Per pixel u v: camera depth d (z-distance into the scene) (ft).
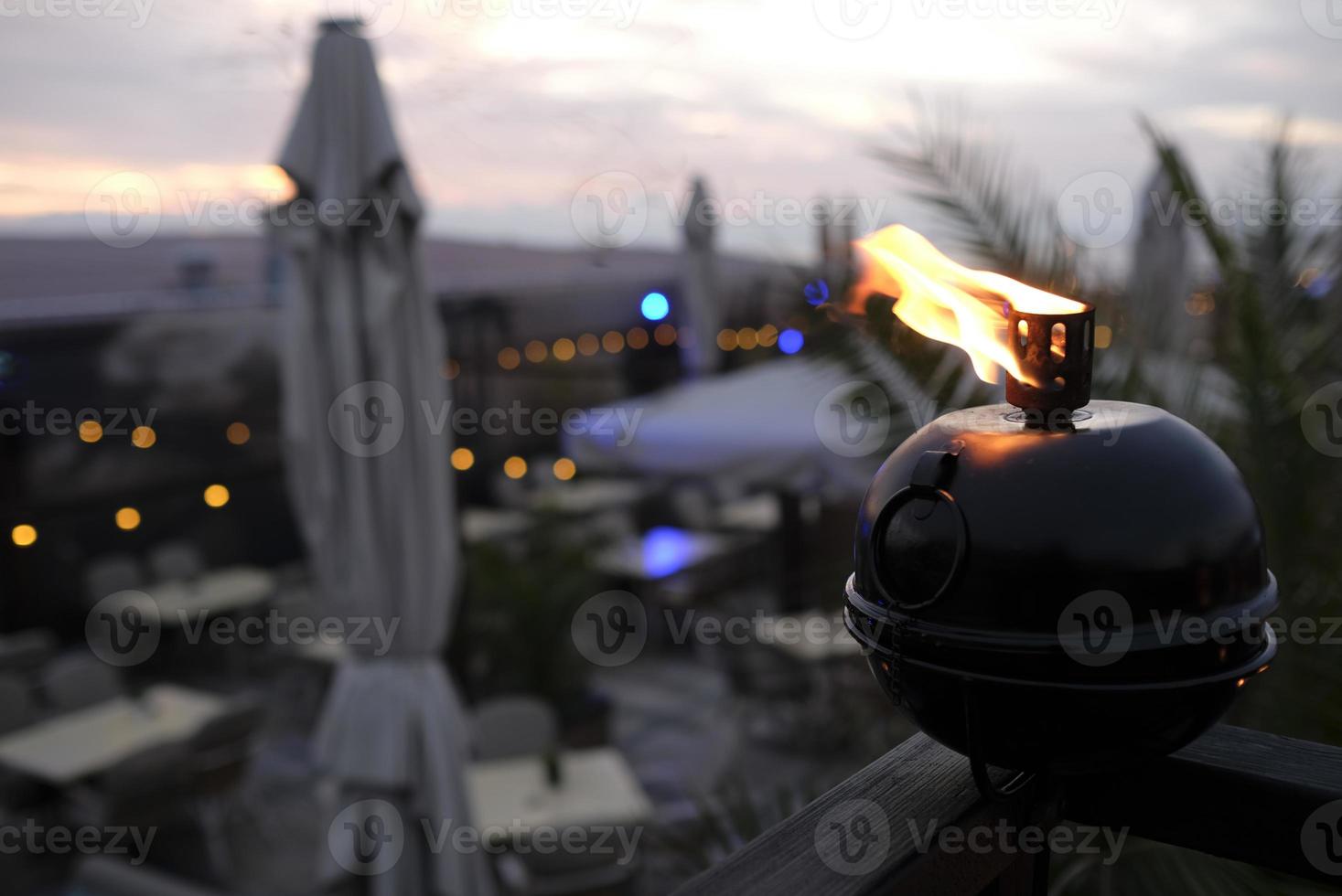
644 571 26.76
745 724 21.56
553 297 34.83
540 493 31.65
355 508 13.98
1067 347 2.18
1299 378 8.50
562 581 23.18
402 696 14.24
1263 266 9.00
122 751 18.17
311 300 13.79
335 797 14.73
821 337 9.34
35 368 25.30
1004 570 2.00
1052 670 1.98
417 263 14.19
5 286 26.37
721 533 31.81
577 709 21.48
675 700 24.45
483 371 33.63
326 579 14.16
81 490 26.71
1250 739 2.76
